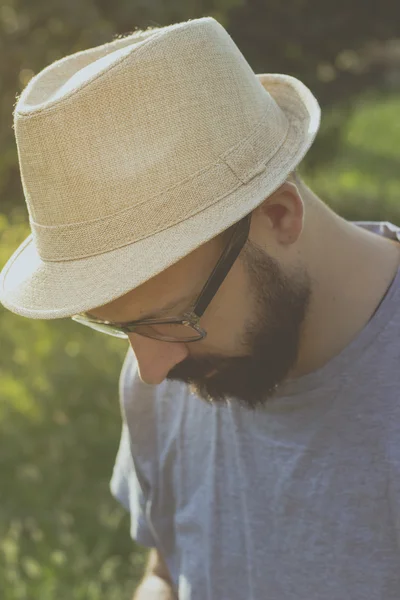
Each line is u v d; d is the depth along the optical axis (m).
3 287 1.70
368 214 9.62
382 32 8.59
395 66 9.76
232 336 1.66
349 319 1.71
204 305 1.61
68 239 1.55
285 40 8.36
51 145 1.50
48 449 4.16
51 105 1.48
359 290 1.72
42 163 1.52
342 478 1.72
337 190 10.48
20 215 6.97
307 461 1.76
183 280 1.60
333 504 1.73
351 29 8.59
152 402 2.07
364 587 1.71
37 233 1.60
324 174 10.70
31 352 4.71
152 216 1.52
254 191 1.54
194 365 1.73
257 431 1.83
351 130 14.90
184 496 2.03
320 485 1.75
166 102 1.50
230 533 1.92
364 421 1.69
